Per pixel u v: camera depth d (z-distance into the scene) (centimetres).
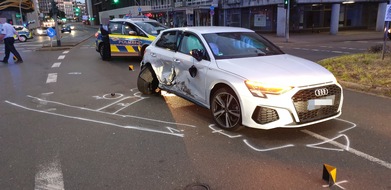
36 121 574
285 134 484
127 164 401
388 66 904
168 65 646
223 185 348
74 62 1396
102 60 1444
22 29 3272
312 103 443
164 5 5906
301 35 3042
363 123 529
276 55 563
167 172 379
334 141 458
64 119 582
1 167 401
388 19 961
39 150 448
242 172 375
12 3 5269
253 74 459
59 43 2195
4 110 649
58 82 936
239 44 579
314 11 3381
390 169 376
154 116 586
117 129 524
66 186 353
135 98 720
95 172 383
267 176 365
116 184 355
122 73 1080
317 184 346
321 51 1659
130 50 1320
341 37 2658
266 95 434
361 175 363
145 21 1374
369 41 2234
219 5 4059
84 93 786
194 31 600
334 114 473
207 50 546
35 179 370
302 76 455
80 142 473
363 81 784
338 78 840
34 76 1050
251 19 3709
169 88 655
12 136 504
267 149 436
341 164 391
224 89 488
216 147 445
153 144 460
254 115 444
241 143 456
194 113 597
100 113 613
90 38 3553
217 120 514
